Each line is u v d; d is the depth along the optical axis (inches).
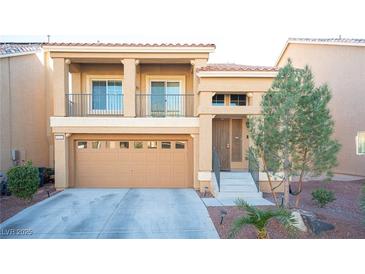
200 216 350.6
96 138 554.6
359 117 601.9
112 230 306.5
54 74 533.0
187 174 559.2
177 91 610.9
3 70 535.2
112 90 609.9
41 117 673.0
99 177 558.6
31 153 626.2
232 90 501.0
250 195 454.6
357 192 498.3
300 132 311.4
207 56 538.0
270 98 330.3
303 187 540.4
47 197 466.0
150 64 595.5
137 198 455.5
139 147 561.3
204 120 506.9
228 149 569.9
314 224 291.7
